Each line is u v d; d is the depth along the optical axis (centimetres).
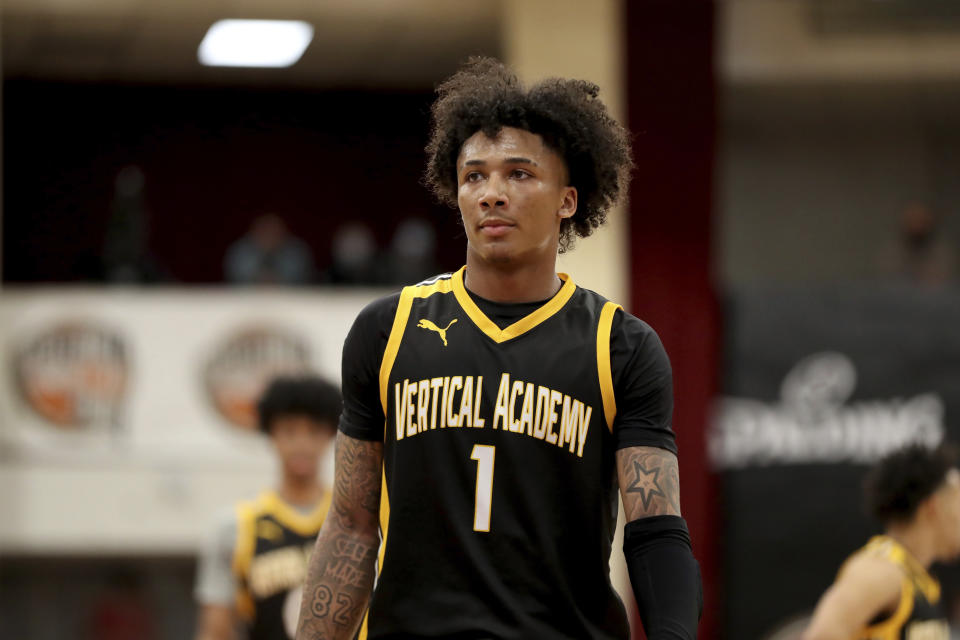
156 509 1745
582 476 425
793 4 2067
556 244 443
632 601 1478
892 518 812
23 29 2095
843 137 2314
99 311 1764
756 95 2203
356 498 454
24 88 2378
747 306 1759
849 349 1741
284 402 857
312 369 1784
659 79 1786
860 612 780
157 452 1750
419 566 423
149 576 1934
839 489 1723
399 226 2497
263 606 850
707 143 1780
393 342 441
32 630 1908
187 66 2316
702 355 1750
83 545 1730
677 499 429
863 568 792
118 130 2416
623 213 1761
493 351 431
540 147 429
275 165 2475
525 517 419
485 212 424
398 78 2403
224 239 2453
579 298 445
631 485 426
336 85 2453
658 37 1789
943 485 802
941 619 804
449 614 416
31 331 1748
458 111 439
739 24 2075
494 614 415
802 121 2306
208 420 1767
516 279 435
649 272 1756
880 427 1728
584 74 1778
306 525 863
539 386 426
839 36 2075
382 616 429
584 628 422
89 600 1923
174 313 1775
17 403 1739
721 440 1739
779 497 1728
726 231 2311
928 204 2309
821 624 780
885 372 1734
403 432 431
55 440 1738
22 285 2356
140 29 2098
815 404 1739
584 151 438
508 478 421
